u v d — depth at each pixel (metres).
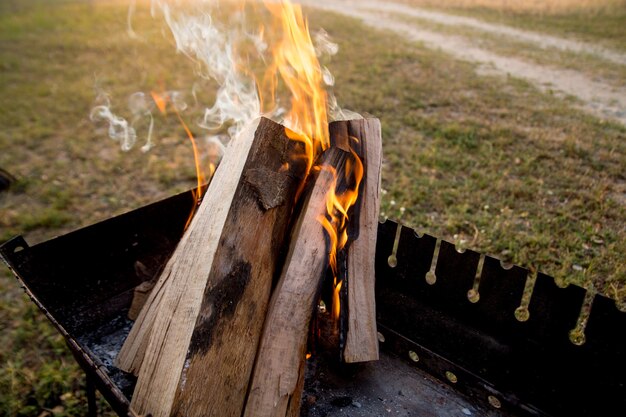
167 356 1.38
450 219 3.66
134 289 2.11
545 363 1.49
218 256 1.46
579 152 4.66
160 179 4.65
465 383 1.66
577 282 2.88
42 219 3.95
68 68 8.81
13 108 6.79
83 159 5.22
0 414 2.30
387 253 1.78
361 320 1.55
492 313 1.56
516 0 14.23
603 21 11.15
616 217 3.58
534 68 8.12
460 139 5.14
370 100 6.62
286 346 1.43
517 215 3.71
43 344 2.75
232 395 1.38
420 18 13.11
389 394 1.66
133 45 10.44
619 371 1.36
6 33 11.77
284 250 1.63
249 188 1.58
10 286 3.25
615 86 7.02
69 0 17.16
